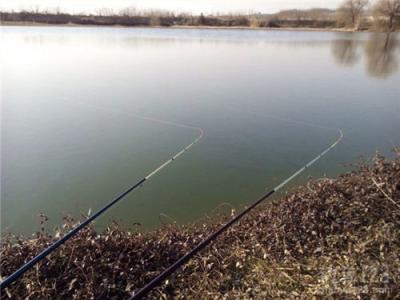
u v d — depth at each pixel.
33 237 3.71
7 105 9.43
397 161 4.39
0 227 4.32
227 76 13.61
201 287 2.85
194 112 8.96
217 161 6.07
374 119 8.51
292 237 3.33
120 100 10.07
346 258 2.89
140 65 15.95
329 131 7.62
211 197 4.93
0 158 6.12
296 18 50.00
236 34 36.62
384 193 3.61
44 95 10.52
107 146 6.70
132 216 4.53
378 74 14.64
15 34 30.89
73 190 5.15
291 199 3.95
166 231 3.72
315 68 15.83
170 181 5.41
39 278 2.89
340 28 43.84
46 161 6.03
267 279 2.86
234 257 3.18
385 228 3.16
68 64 15.98
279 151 6.51
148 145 6.75
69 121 8.16
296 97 10.57
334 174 5.52
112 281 2.87
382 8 37.31
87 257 3.04
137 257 3.15
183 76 13.52
